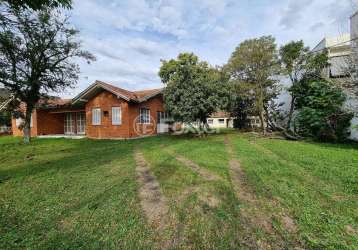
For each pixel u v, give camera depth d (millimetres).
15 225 3160
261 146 10594
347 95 11008
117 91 15320
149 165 6840
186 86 13672
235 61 17359
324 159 6973
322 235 2764
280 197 3980
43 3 4047
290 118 16000
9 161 8008
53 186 4859
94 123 17172
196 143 12086
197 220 3225
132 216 3369
